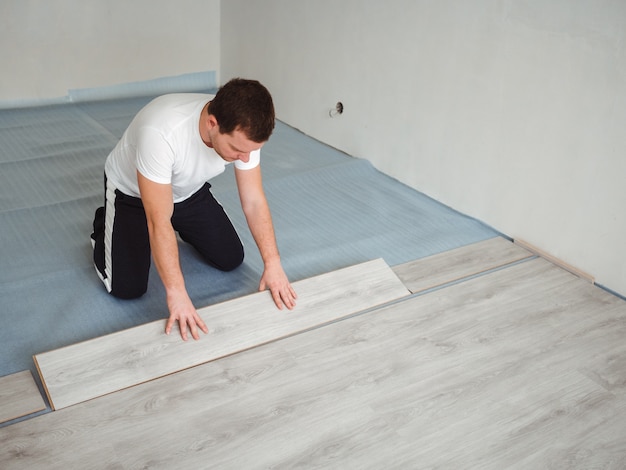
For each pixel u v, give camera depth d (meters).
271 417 1.92
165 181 1.93
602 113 2.52
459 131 3.23
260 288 2.39
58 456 1.74
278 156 4.07
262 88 1.75
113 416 1.89
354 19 3.74
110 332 2.32
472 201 3.29
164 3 4.92
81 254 2.81
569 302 2.59
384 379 2.11
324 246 2.99
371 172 3.88
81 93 4.90
